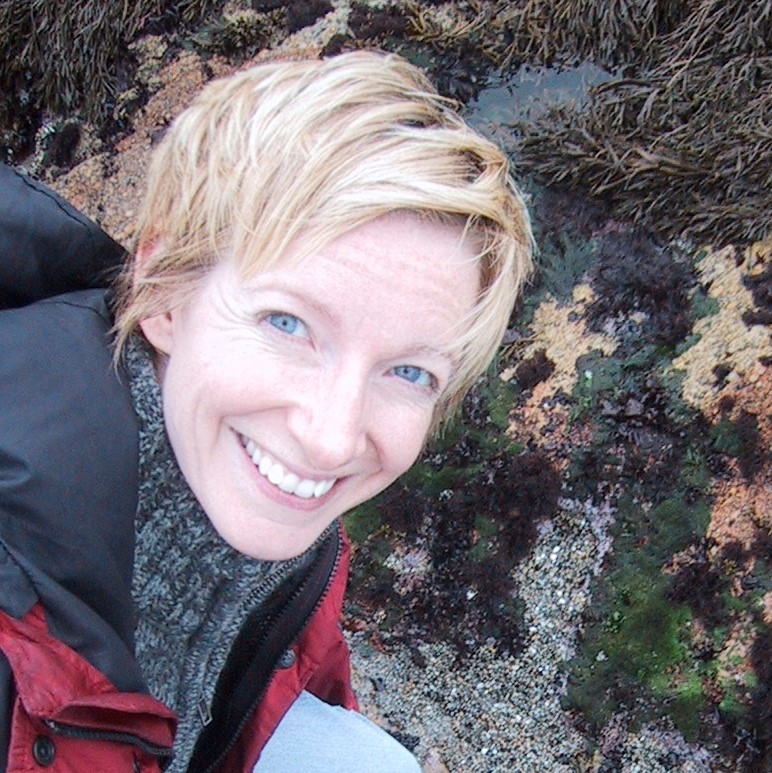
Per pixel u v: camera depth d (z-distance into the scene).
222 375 0.44
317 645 0.63
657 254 1.05
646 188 1.05
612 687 0.98
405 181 0.40
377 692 1.03
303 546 0.50
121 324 0.48
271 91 0.43
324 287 0.41
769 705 0.94
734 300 1.02
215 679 0.60
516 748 1.00
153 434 0.49
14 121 1.35
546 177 1.09
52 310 0.49
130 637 0.50
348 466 0.47
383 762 0.70
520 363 1.05
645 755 0.97
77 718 0.43
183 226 0.44
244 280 0.42
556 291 1.06
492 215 0.42
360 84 0.42
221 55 1.25
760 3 1.04
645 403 1.02
